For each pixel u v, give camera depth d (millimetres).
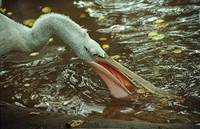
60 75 11016
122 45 11781
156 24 12539
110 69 9938
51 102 10094
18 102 10156
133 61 11141
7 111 9391
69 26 9977
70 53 11828
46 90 10531
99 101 9992
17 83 10852
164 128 8172
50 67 11344
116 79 9953
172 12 13055
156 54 11305
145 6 13617
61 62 11508
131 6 13711
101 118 8992
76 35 9938
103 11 13617
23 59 11711
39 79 10930
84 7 14000
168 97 9797
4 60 11703
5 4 14531
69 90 10461
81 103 9969
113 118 9352
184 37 11812
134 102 9797
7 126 8828
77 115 9195
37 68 11344
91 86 10555
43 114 9180
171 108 9461
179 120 9023
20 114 9242
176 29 12195
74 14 13625
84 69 11180
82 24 12953
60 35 10062
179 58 11047
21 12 14055
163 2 13711
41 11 14031
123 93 9953
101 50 9883
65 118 8922
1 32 9953
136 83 9961
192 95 9828
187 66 10742
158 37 11914
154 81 10398
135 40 11945
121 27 12617
